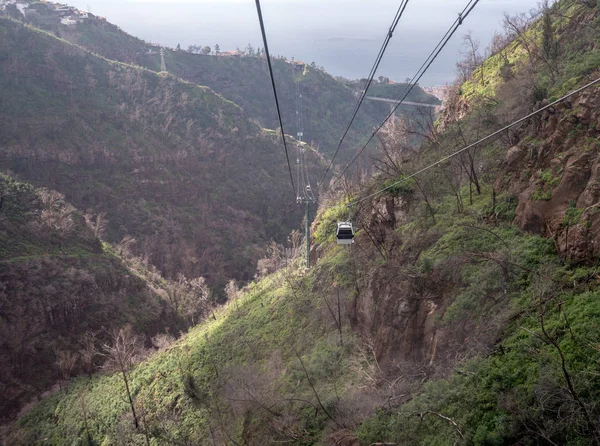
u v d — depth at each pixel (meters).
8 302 65.44
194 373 47.47
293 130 186.88
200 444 36.66
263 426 28.62
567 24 37.66
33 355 64.25
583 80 24.83
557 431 13.44
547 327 16.61
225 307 66.19
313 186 127.75
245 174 136.38
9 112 116.19
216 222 121.62
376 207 39.34
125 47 199.88
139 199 118.12
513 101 32.66
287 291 48.16
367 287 33.03
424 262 26.73
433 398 18.78
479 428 15.41
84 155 117.00
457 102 49.16
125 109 135.25
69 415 54.06
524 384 15.52
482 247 24.08
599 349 14.05
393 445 18.58
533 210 21.97
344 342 31.62
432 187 35.16
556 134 23.34
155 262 106.44
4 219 74.69
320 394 27.55
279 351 38.66
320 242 51.56
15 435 54.50
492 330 18.91
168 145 133.50
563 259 19.12
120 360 50.91
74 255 77.06
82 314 70.94
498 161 30.52
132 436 44.41
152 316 76.69
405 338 25.77
